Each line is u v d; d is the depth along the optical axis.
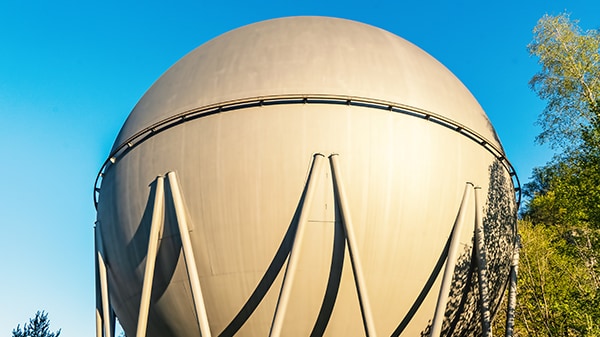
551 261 33.59
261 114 16.06
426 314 15.98
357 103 16.25
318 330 15.01
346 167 15.37
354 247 14.38
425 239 15.77
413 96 17.23
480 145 18.45
